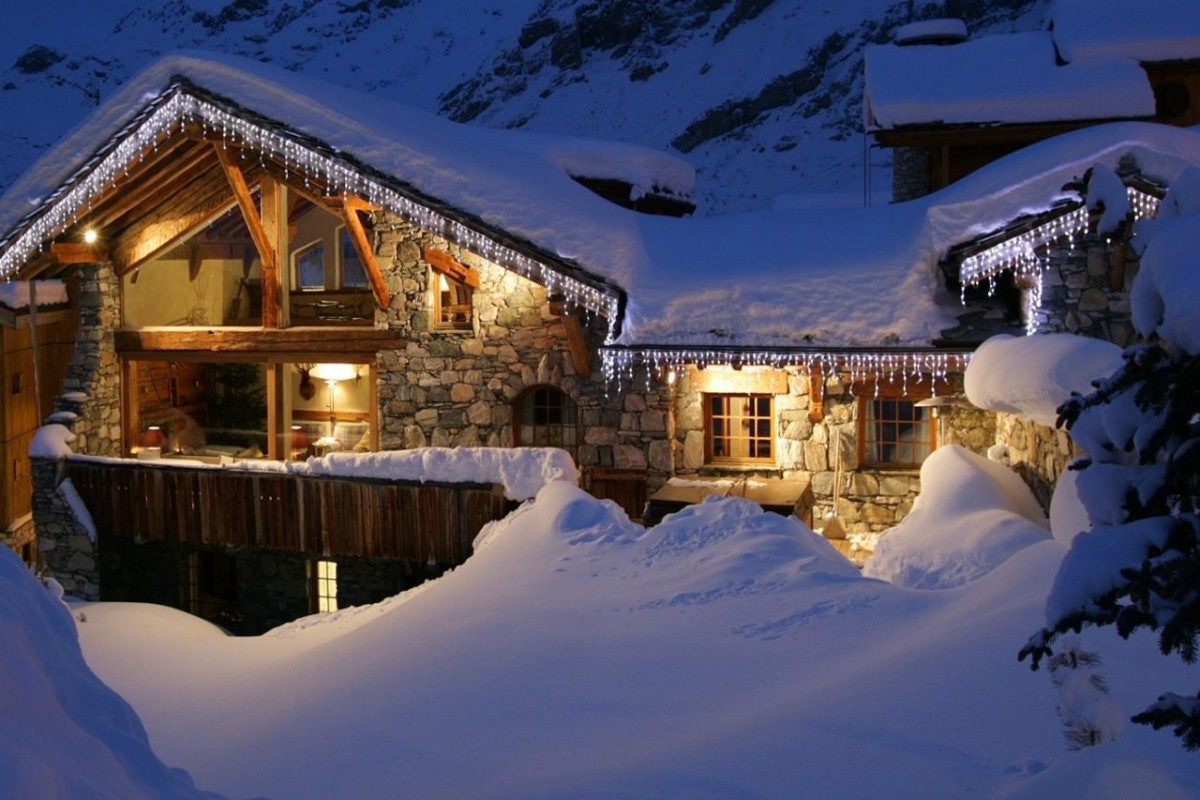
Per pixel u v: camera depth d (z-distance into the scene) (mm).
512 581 11898
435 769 7469
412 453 16328
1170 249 3932
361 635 11359
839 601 9812
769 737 6699
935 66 21953
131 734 5297
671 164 22344
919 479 16391
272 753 8461
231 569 18562
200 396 22078
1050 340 12172
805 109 77688
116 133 17156
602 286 15961
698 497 15648
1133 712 5930
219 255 19797
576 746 7465
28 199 17641
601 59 101375
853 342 15586
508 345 17250
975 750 6125
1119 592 3836
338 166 16672
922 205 17828
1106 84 19922
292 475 16891
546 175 18703
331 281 19141
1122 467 4152
